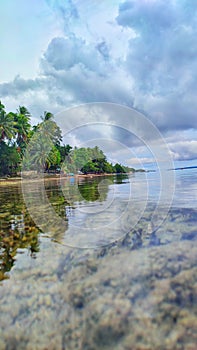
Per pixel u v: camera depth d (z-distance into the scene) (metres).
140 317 1.51
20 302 1.78
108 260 2.34
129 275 1.99
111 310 1.60
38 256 2.61
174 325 1.42
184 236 2.80
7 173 28.12
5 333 1.50
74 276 2.08
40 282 2.03
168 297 1.65
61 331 1.48
